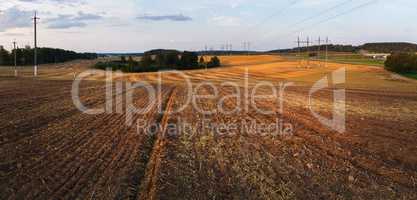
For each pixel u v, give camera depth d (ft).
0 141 43.42
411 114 77.82
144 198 27.07
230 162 37.09
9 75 237.45
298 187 30.01
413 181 32.83
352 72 277.64
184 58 424.46
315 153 41.86
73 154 38.40
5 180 30.04
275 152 41.88
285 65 385.29
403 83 203.10
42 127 53.47
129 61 415.85
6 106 75.41
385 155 41.93
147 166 35.24
